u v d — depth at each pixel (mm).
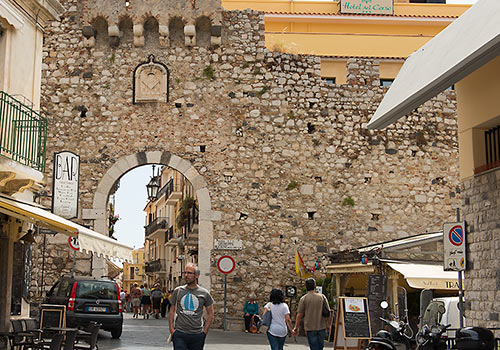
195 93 24844
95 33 24953
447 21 35219
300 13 34406
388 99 13789
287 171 24672
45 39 24984
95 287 19578
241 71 25078
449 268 13766
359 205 24734
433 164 25312
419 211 24969
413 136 25359
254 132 24766
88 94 24734
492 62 13195
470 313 13906
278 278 23984
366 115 25312
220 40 25031
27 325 14391
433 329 10961
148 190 28031
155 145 24516
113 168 24344
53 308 16000
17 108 13914
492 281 13164
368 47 31578
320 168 24828
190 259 42875
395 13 35750
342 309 16109
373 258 18469
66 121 24594
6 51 14531
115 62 24906
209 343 18609
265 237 24203
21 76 15211
